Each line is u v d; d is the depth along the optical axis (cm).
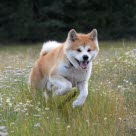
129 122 927
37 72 1066
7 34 3891
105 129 860
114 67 1366
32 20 3819
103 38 3809
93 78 1252
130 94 1091
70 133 836
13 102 964
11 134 811
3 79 1155
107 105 961
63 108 962
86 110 933
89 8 3859
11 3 3903
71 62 947
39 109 914
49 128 847
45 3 3856
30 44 3684
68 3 3791
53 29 3816
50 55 1027
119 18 3872
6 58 1952
